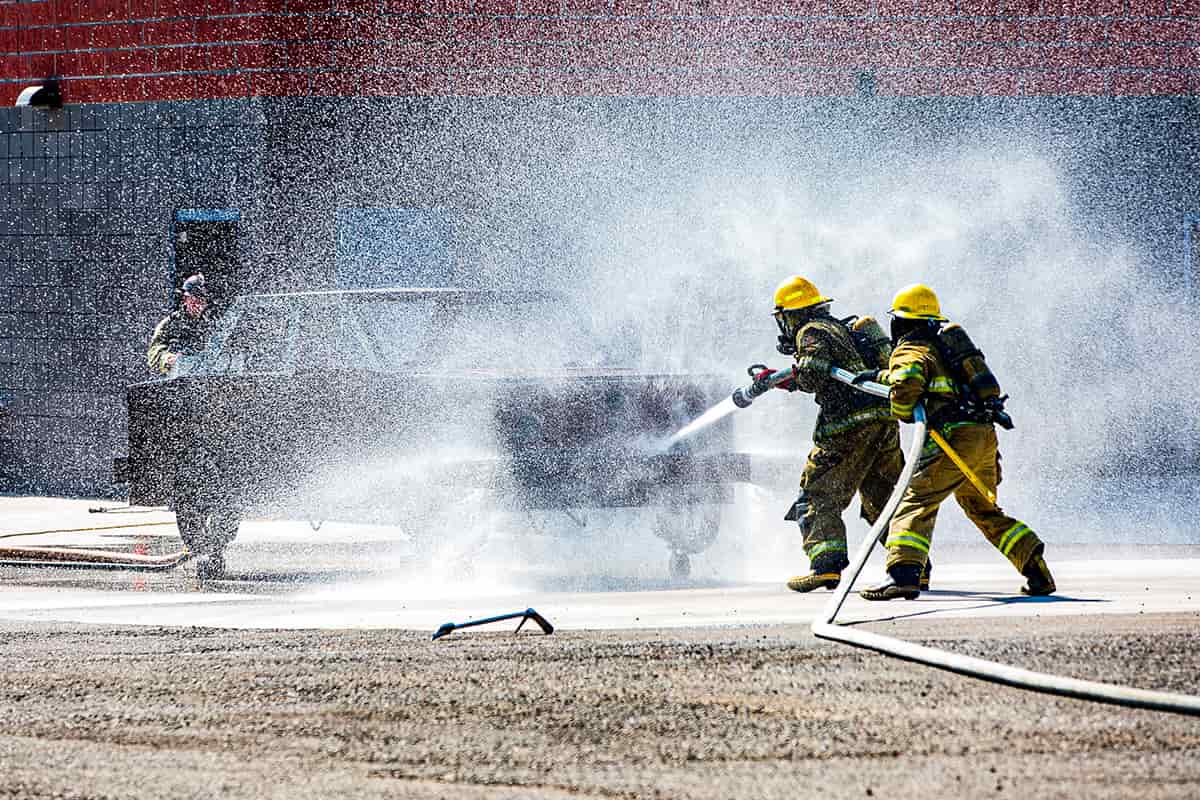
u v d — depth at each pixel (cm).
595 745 1242
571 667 1531
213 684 1505
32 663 1641
